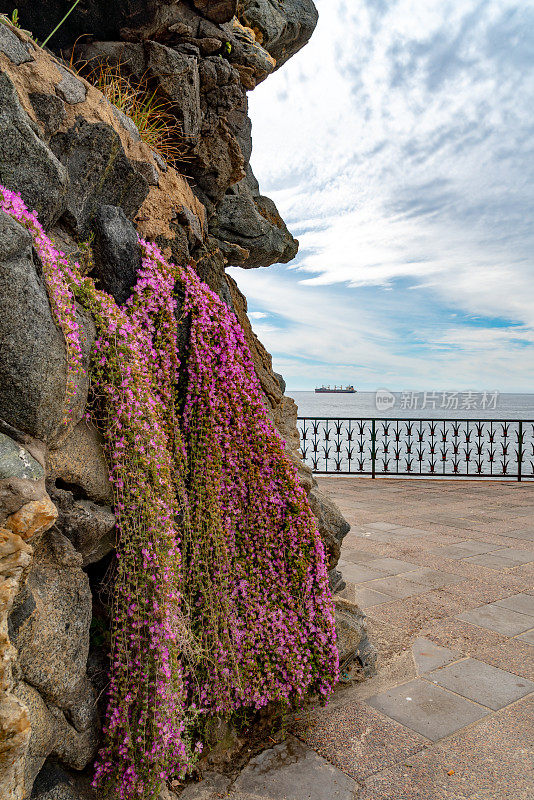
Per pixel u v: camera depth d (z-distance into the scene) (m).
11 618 1.51
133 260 2.43
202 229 3.33
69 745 1.80
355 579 4.89
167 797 2.14
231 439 2.76
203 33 3.53
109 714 1.92
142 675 1.94
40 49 2.19
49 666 1.65
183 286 2.73
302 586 2.86
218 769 2.40
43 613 1.65
